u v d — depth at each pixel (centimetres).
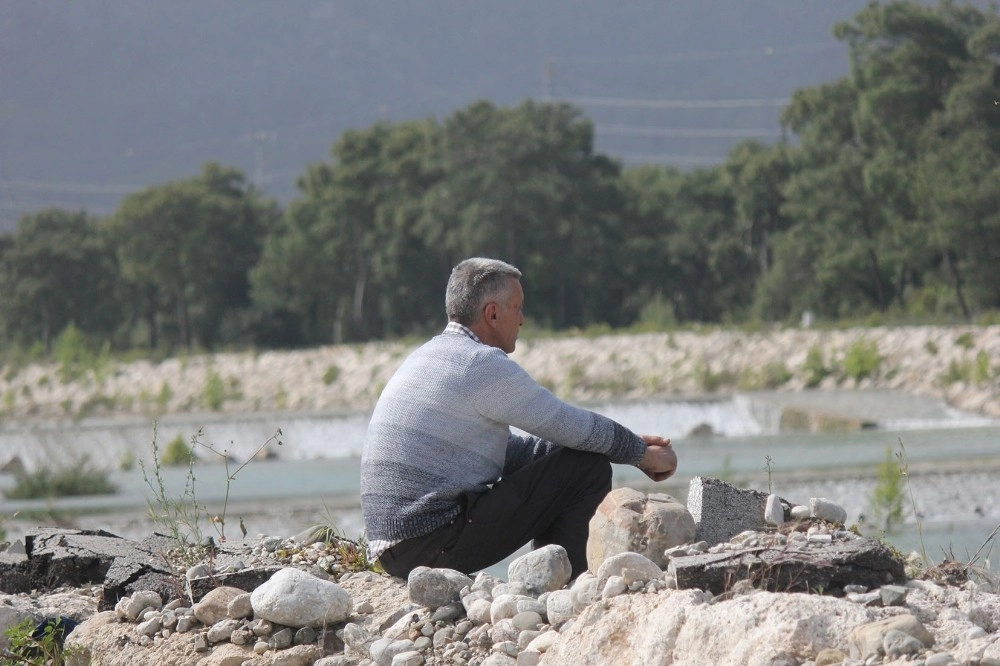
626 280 14400
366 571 962
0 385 9581
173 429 5781
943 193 8888
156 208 15600
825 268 10988
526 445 955
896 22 10112
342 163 14988
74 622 938
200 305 16412
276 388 8406
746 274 14462
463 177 13612
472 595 794
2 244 17712
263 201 18462
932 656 566
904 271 11325
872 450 3631
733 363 6569
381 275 14725
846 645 600
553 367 7331
